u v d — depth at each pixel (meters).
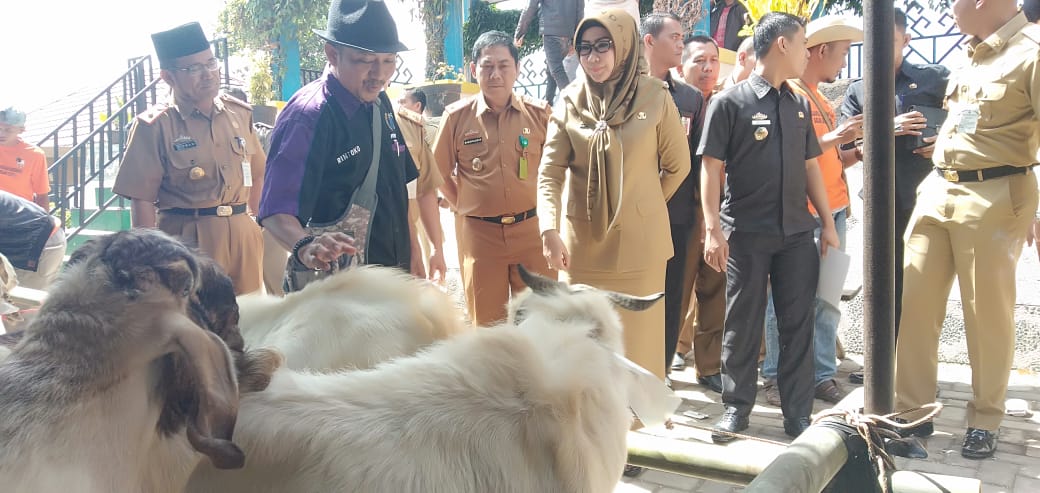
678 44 5.10
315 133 3.16
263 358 1.35
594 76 4.05
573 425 1.49
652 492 4.03
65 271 1.16
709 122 4.44
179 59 4.45
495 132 4.91
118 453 1.10
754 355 4.57
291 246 3.05
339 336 2.13
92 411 1.08
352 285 2.29
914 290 4.47
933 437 4.60
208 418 1.08
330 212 3.26
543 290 2.35
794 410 4.50
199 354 1.11
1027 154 4.14
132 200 4.52
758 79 4.41
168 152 4.52
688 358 6.59
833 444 1.86
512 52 4.88
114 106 13.82
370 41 3.16
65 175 9.43
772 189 4.36
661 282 4.21
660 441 2.18
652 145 4.11
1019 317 5.95
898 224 5.11
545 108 5.10
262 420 1.30
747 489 1.52
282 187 3.11
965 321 4.34
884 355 2.12
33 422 1.04
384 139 3.41
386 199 3.40
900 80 5.29
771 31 4.34
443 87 9.85
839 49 5.46
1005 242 4.19
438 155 5.07
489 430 1.38
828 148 4.96
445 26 11.29
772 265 4.51
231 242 4.71
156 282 1.13
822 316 5.31
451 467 1.33
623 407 1.79
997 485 3.93
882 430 1.99
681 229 4.93
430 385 1.40
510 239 4.91
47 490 1.03
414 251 3.91
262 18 12.93
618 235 4.09
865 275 2.15
